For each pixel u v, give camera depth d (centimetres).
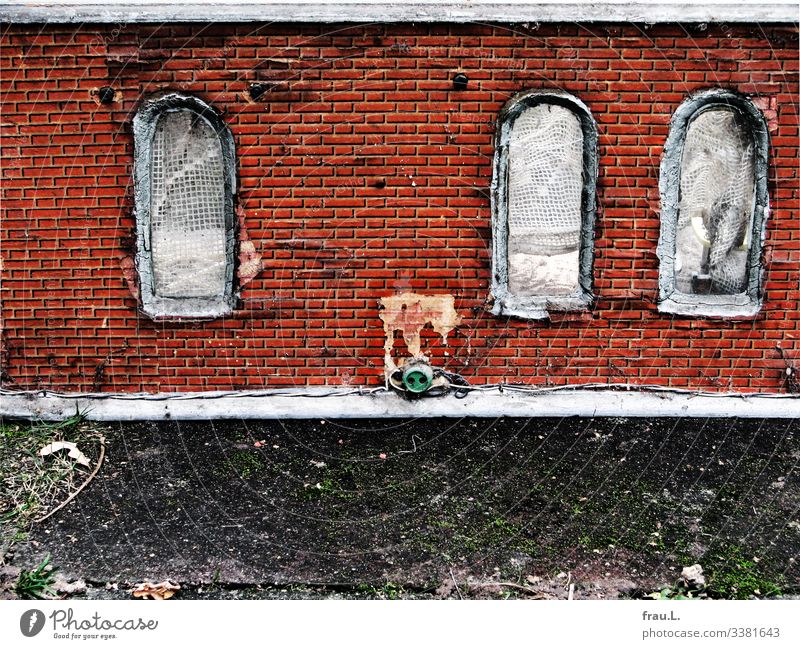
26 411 562
